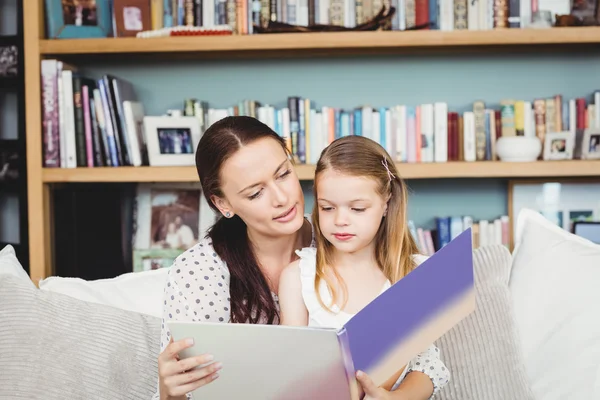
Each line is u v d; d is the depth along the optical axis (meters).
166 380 0.99
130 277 1.60
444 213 2.63
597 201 2.52
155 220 2.61
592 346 1.30
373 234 1.20
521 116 2.41
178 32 2.35
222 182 1.23
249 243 1.34
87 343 1.34
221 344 0.95
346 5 2.39
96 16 2.45
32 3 2.37
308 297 1.25
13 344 1.31
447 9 2.35
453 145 2.43
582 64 2.55
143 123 2.52
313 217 1.28
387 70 2.60
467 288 1.09
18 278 1.44
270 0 2.39
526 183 2.54
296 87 2.63
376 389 0.98
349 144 1.21
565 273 1.43
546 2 2.36
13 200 2.71
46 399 1.26
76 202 2.41
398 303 0.97
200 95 2.65
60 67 2.39
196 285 1.29
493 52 2.56
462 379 1.33
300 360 0.92
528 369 1.37
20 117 2.41
